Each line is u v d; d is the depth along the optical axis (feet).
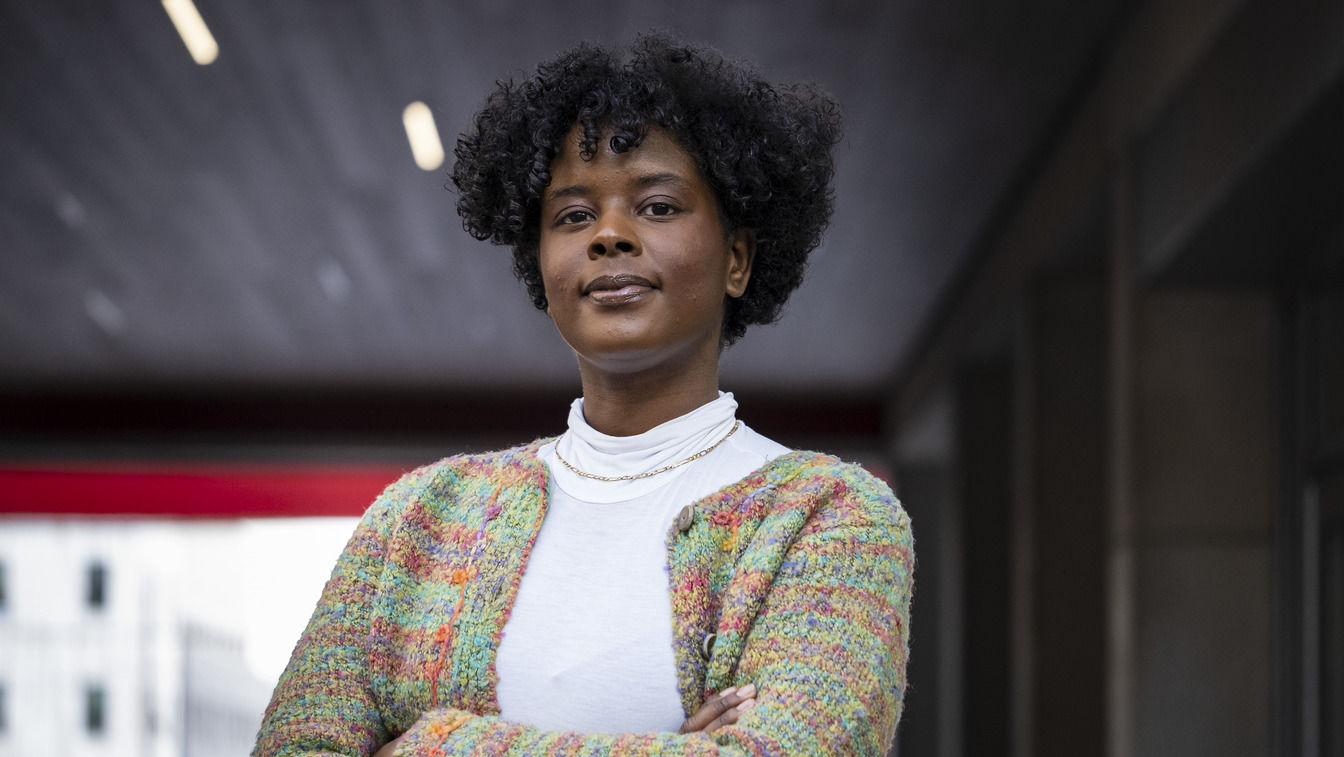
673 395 5.32
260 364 39.75
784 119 5.62
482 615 5.05
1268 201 16.65
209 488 43.47
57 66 23.62
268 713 5.27
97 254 31.68
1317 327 18.63
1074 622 27.76
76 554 136.26
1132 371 19.62
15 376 40.81
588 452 5.34
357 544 5.49
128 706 135.95
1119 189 20.98
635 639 4.90
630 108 5.21
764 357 39.63
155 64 23.43
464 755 4.65
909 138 25.61
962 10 20.94
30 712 134.21
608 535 5.12
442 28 21.95
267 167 27.09
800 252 5.83
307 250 31.12
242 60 23.16
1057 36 21.67
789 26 21.74
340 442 42.52
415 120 24.52
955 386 35.32
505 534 5.19
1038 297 27.81
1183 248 18.39
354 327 36.45
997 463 35.14
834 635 4.90
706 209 5.29
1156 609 19.08
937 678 44.37
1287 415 19.08
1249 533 19.15
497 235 5.83
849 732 4.76
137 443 42.16
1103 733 27.48
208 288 33.73
